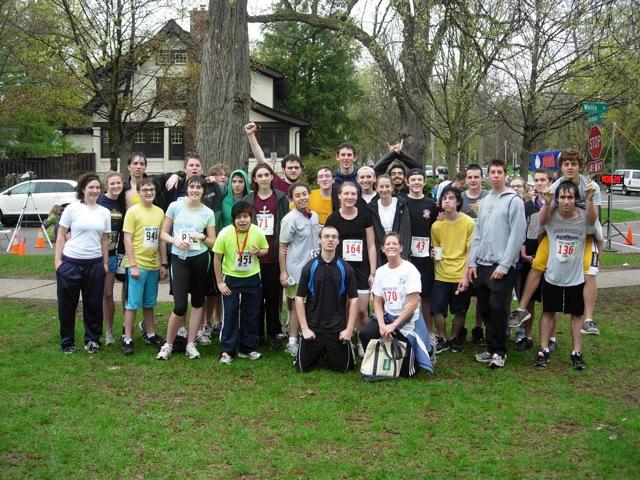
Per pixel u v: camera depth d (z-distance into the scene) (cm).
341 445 471
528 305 740
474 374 645
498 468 434
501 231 652
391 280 643
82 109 2888
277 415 529
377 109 4528
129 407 545
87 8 2198
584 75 1405
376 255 703
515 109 1722
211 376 632
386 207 708
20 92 2920
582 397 573
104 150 3556
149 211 707
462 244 702
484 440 481
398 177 754
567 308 660
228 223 756
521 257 752
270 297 737
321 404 553
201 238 679
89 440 475
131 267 694
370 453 458
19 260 1466
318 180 738
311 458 450
